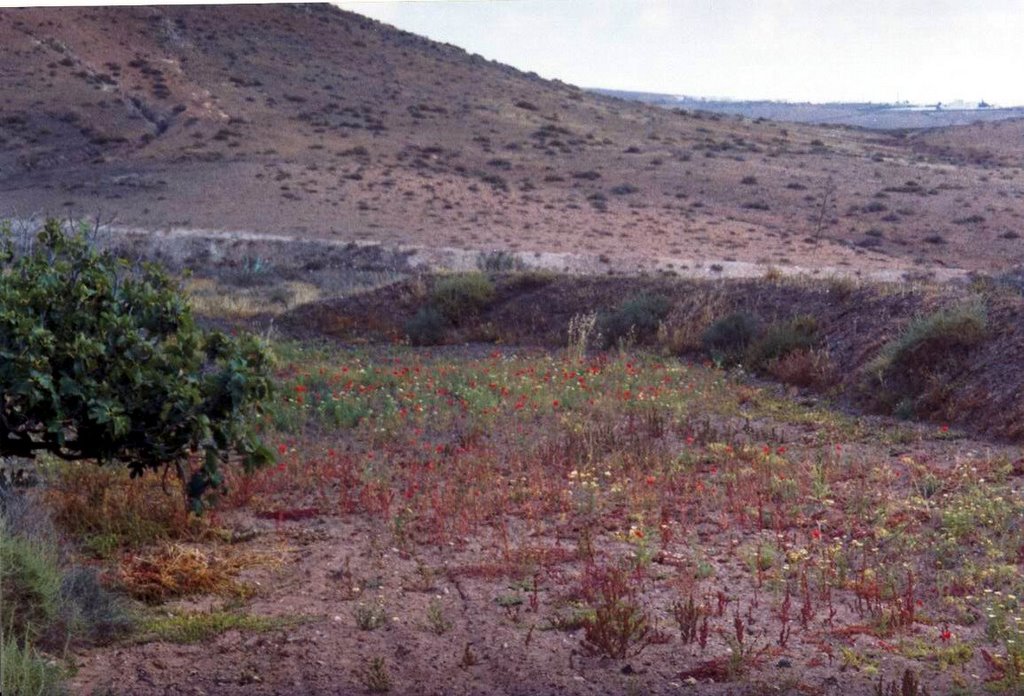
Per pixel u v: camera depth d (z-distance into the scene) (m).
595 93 146.88
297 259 51.34
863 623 6.23
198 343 7.68
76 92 90.50
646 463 10.78
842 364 16.23
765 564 7.45
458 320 23.77
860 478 10.34
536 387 15.29
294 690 5.02
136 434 7.52
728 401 15.12
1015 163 108.31
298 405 13.84
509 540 8.16
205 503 8.66
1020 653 5.40
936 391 13.52
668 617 6.29
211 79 103.81
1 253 7.62
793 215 70.69
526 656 5.56
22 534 6.29
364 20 144.50
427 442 12.23
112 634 5.74
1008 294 15.93
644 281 23.00
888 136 142.38
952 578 6.94
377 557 7.68
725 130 121.81
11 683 4.55
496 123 103.88
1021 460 10.55
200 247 52.56
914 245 61.84
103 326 7.36
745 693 5.03
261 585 6.94
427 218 62.69
